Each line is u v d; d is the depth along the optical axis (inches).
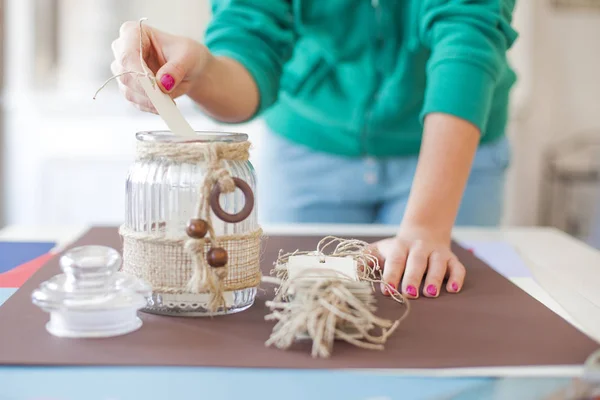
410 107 50.4
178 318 27.3
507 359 23.2
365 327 24.2
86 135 100.1
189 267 26.8
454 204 35.2
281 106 53.5
